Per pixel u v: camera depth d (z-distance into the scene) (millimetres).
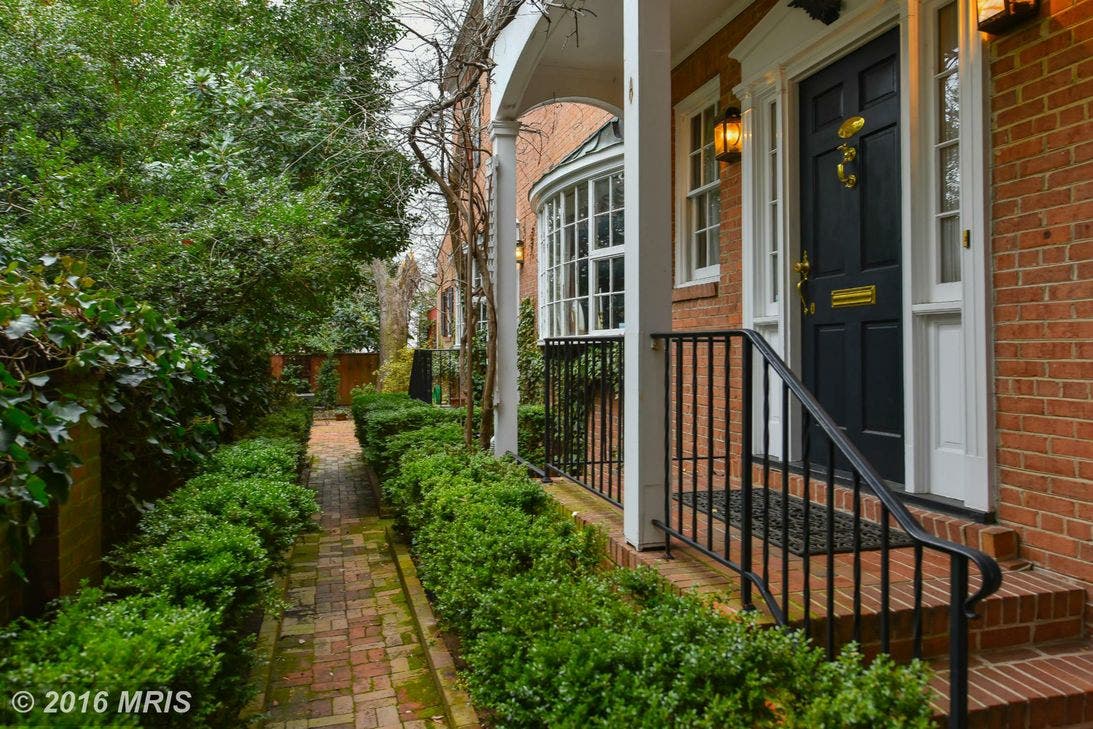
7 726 1354
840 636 2252
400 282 17094
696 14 5047
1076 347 2562
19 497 2023
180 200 4645
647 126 3084
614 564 3150
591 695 1609
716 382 5031
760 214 4629
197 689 1830
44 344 2438
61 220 3879
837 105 4016
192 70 5367
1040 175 2697
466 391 5348
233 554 2568
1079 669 2264
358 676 3143
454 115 5156
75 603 1979
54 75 4758
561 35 5184
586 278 8961
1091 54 2525
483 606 2246
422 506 3770
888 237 3621
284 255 4730
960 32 3014
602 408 3836
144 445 3613
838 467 3867
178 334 3533
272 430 6645
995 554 2736
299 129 6449
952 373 3232
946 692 2094
